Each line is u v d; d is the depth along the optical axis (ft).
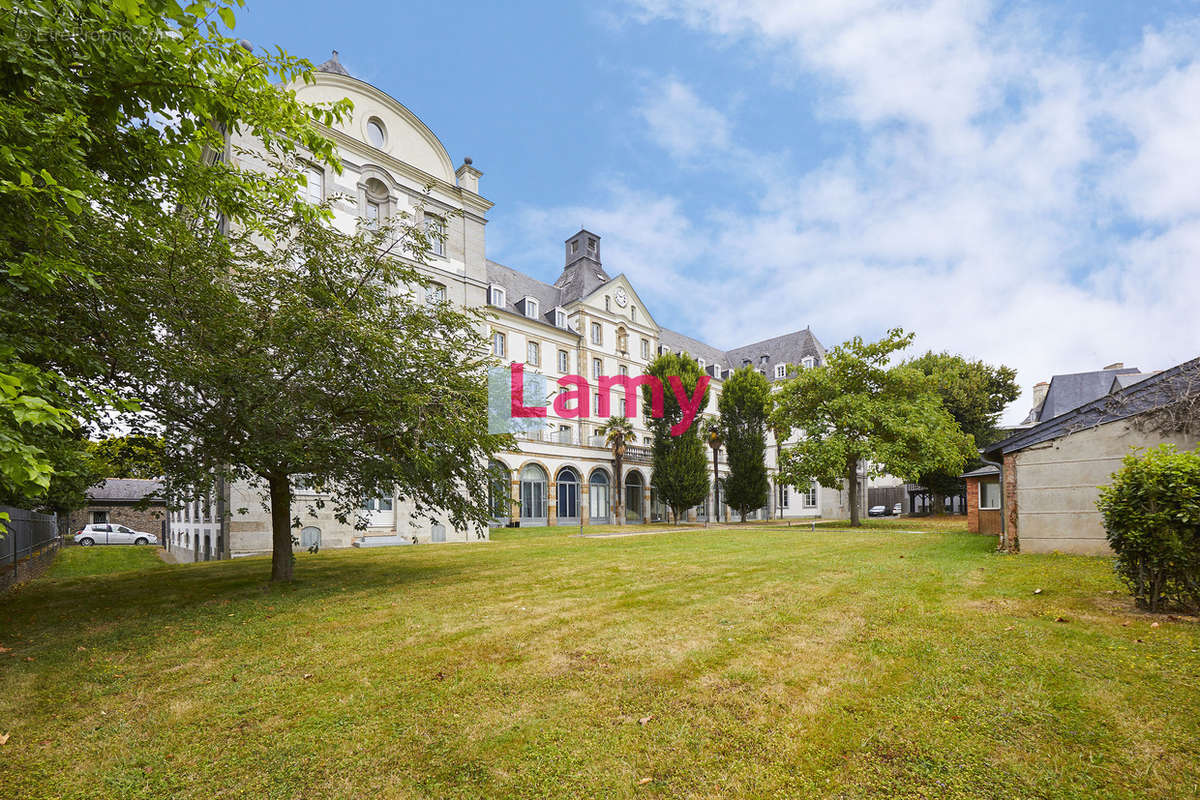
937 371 131.44
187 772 11.48
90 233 23.04
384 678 16.34
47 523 67.41
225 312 30.48
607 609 23.61
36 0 15.74
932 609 21.15
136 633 22.41
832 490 147.95
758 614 21.57
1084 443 35.60
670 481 127.13
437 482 35.73
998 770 10.34
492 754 11.68
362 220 41.39
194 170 22.17
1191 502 18.72
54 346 21.98
